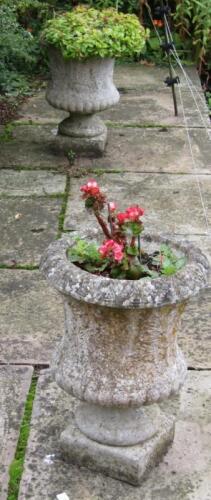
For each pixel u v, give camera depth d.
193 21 5.92
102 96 4.14
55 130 4.74
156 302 1.84
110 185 3.99
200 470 2.16
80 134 4.30
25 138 4.61
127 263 1.93
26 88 5.41
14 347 2.69
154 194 3.90
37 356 2.64
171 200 3.83
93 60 4.02
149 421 2.13
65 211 3.71
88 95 4.11
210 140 4.62
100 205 2.01
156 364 1.97
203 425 2.32
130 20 4.12
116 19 4.10
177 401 2.42
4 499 2.07
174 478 2.13
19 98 5.29
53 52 4.06
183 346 2.70
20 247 3.37
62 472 2.15
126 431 2.09
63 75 4.10
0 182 4.02
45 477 2.13
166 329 1.94
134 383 1.96
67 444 2.15
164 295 1.85
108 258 1.95
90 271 1.97
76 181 4.05
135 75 5.86
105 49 3.94
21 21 5.77
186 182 4.04
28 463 2.18
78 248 2.01
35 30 5.79
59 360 2.06
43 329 2.80
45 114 5.04
